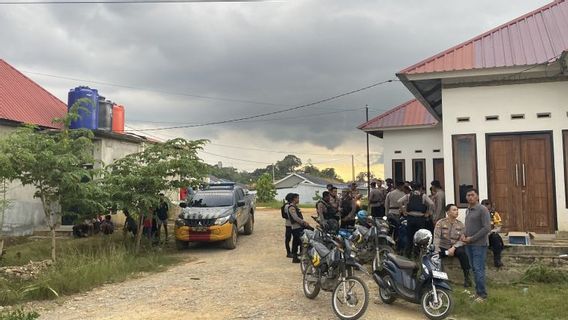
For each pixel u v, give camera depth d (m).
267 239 17.28
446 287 7.58
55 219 12.91
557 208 11.98
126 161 14.59
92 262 11.11
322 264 8.36
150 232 15.22
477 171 12.69
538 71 12.23
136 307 8.33
